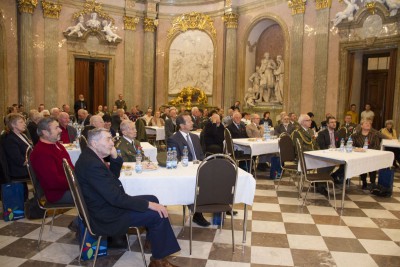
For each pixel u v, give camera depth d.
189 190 3.63
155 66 15.15
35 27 12.56
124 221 2.99
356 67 10.52
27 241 3.74
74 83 13.70
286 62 11.77
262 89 13.10
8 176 4.45
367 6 9.37
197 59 14.59
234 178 3.50
